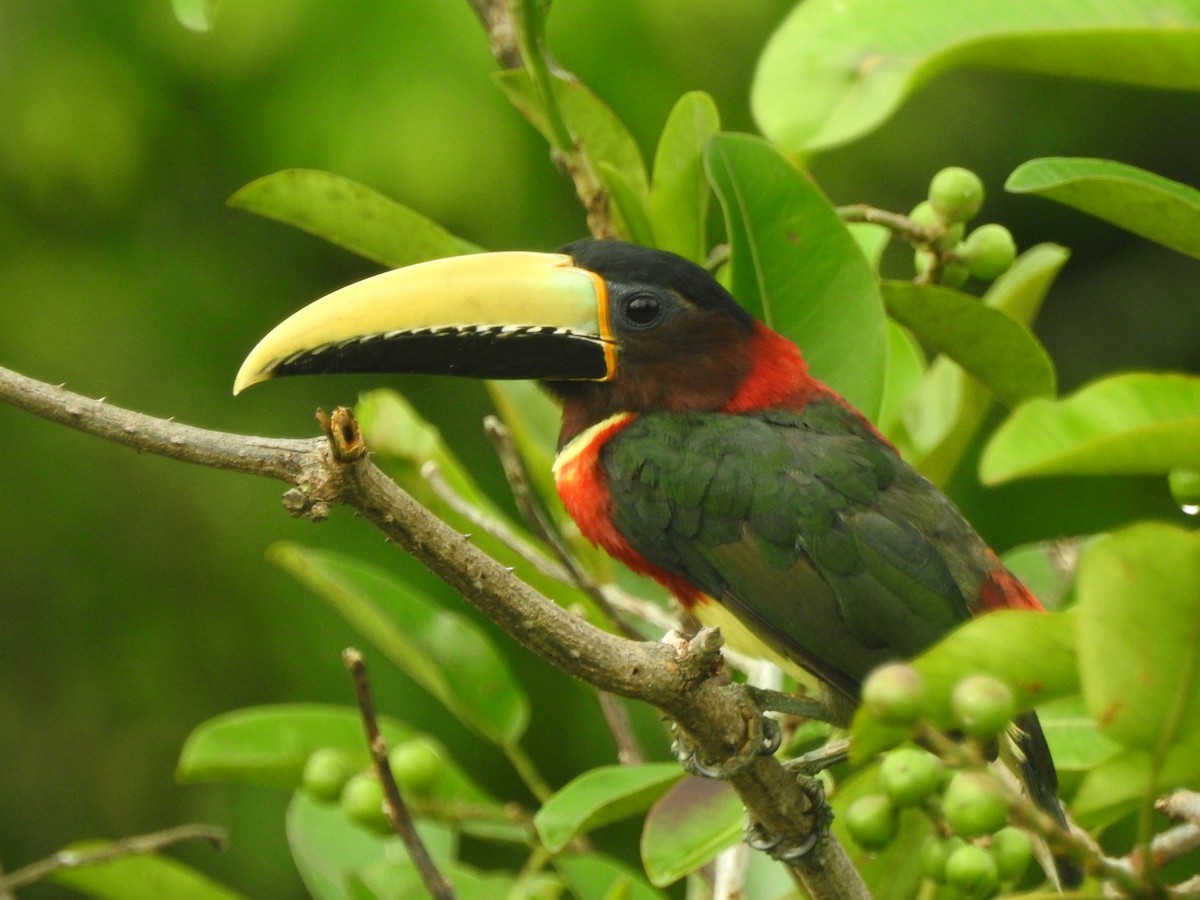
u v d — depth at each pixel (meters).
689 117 7.85
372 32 14.78
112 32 15.53
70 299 15.71
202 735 8.16
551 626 5.66
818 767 7.37
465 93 14.66
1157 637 4.27
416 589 14.66
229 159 15.67
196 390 15.59
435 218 14.73
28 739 15.58
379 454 8.45
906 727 4.52
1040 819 4.60
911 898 7.38
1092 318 17.05
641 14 14.59
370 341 7.60
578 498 8.12
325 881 8.30
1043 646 4.58
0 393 5.38
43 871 7.14
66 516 15.70
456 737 14.66
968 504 15.02
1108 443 4.68
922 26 7.54
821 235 7.63
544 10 7.14
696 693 5.99
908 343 8.88
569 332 7.85
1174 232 6.71
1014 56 7.11
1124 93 15.95
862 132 7.35
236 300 15.91
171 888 7.74
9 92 15.51
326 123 14.71
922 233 7.63
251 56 14.88
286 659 15.32
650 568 8.06
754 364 7.91
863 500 7.57
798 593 7.53
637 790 6.91
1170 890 4.63
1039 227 17.02
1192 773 4.52
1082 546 8.51
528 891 7.60
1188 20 7.26
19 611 15.68
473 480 15.17
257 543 15.59
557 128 7.56
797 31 7.64
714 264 8.68
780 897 7.65
